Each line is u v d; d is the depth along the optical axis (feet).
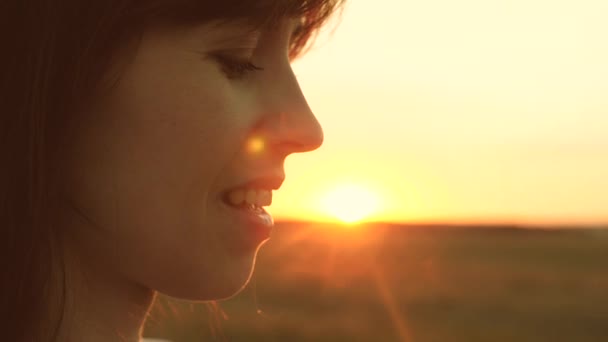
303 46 3.33
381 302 69.00
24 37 2.28
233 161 2.39
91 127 2.31
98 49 2.27
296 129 2.49
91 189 2.32
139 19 2.27
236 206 2.46
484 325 58.54
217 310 3.99
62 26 2.27
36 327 2.31
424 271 101.40
